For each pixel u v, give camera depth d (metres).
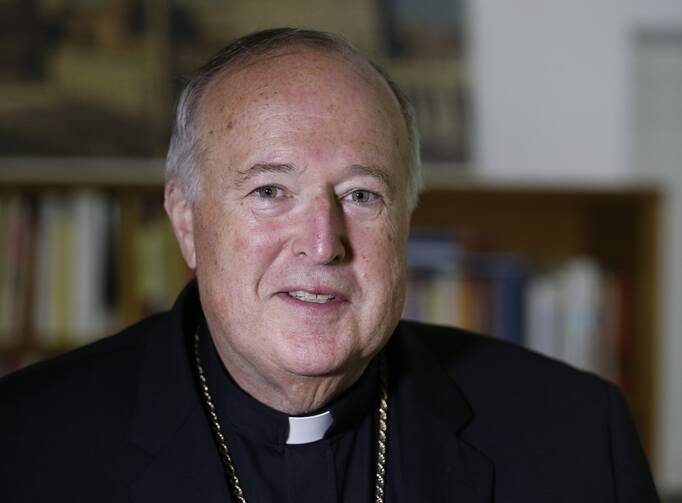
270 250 1.90
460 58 5.27
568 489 2.20
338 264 1.91
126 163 4.98
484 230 4.97
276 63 1.95
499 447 2.25
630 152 5.46
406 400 2.27
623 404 2.42
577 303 4.50
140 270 4.23
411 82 5.21
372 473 2.20
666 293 5.91
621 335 4.56
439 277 4.41
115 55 5.01
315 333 1.90
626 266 4.68
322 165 1.88
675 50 5.73
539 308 4.48
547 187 4.41
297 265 1.88
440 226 4.96
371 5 5.21
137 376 2.22
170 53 5.05
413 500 2.11
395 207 2.00
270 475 2.13
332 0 5.18
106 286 4.26
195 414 2.07
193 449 2.03
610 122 5.41
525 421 2.32
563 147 5.38
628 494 2.24
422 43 5.25
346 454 2.19
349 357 1.94
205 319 2.32
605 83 5.41
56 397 2.15
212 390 2.22
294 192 1.90
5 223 4.18
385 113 1.98
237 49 2.03
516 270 4.43
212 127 1.97
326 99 1.91
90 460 2.03
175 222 2.21
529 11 5.35
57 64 4.95
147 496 1.97
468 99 5.25
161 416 2.08
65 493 1.98
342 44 2.04
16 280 4.18
